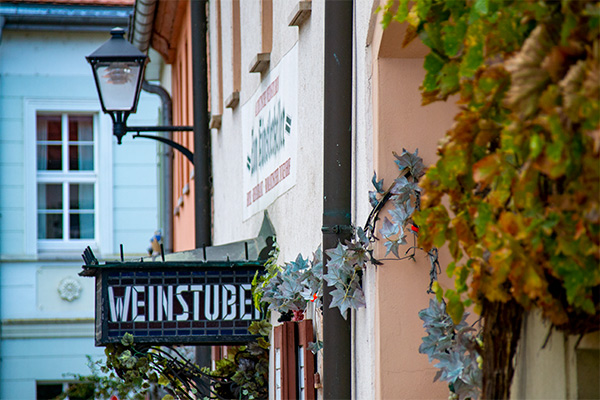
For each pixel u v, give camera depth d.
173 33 20.94
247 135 10.50
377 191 5.56
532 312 3.64
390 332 5.52
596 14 2.85
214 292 8.05
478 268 3.37
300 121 7.61
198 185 12.91
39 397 27.38
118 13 27.81
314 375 6.68
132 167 28.58
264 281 7.86
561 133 2.88
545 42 3.00
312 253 7.09
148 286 7.99
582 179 2.92
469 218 3.43
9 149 28.00
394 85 5.65
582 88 2.83
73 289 27.75
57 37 28.34
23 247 27.77
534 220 3.09
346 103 5.96
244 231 10.67
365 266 5.77
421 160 5.43
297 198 7.68
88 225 28.48
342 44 5.97
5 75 28.06
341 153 5.95
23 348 27.39
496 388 3.64
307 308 7.15
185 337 7.99
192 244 18.38
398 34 5.45
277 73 8.62
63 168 28.48
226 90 12.30
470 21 3.36
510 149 3.05
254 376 8.50
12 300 27.50
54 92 28.25
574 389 3.41
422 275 5.55
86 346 27.59
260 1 9.54
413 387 5.50
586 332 3.33
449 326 4.69
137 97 12.05
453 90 3.58
